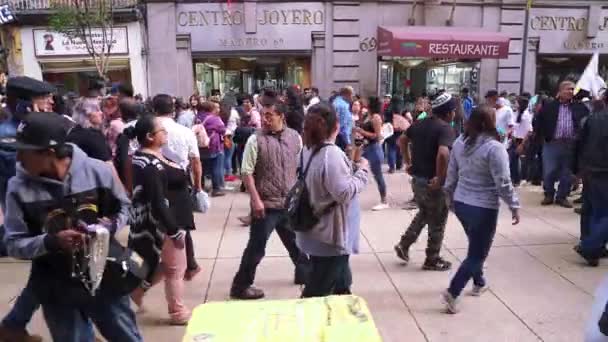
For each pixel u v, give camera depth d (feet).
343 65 54.65
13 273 17.28
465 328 13.58
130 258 9.45
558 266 17.95
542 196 28.73
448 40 51.52
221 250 19.88
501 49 52.60
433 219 17.26
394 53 51.11
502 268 17.76
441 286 16.33
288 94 24.49
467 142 13.99
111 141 17.40
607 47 58.90
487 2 55.72
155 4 51.88
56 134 8.27
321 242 11.28
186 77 53.47
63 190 8.55
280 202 14.71
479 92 57.31
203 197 15.87
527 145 32.27
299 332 6.44
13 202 8.36
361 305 7.16
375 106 25.72
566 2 57.00
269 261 18.48
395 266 18.06
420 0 54.70
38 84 15.75
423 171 17.08
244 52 53.67
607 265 18.01
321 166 10.82
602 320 7.48
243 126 34.32
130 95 19.36
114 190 9.28
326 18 53.78
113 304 9.38
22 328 12.00
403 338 13.10
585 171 18.35
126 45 51.96
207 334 6.41
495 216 13.94
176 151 15.52
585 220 18.94
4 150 16.31
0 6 49.67
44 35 51.37
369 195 29.04
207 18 52.75
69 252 8.36
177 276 13.62
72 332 9.05
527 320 13.99
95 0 47.29
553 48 58.13
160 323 13.89
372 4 54.13
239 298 15.26
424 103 35.55
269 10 53.16
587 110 25.05
